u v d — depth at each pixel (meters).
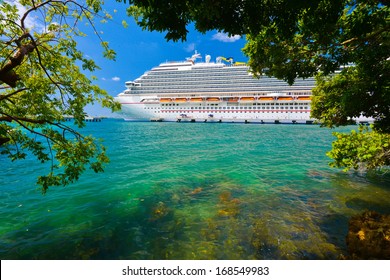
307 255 4.77
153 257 4.86
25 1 4.38
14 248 5.20
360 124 9.62
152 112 76.75
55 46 4.85
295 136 33.38
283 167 13.44
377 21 4.13
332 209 7.20
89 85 5.35
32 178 11.20
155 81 78.12
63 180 5.52
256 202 7.90
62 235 5.77
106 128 51.41
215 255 4.86
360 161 8.93
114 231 5.96
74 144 5.77
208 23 3.37
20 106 4.85
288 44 5.73
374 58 4.91
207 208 7.44
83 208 7.51
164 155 18.02
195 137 32.38
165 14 2.89
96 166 5.89
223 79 72.06
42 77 5.02
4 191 9.17
